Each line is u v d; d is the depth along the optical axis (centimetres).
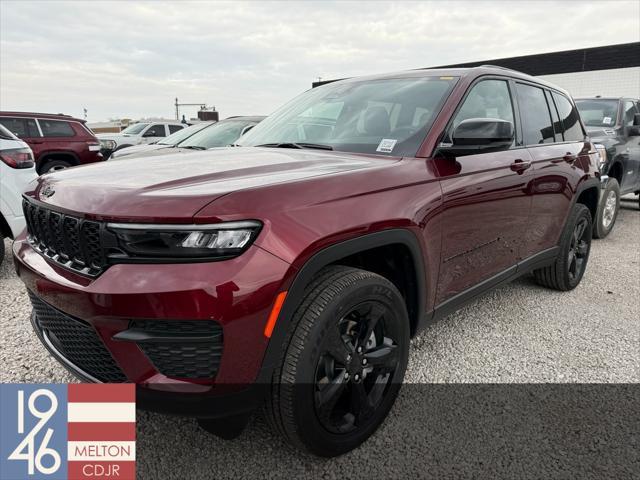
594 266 498
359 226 188
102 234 165
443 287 249
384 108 273
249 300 160
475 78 281
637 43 1872
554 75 2145
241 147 289
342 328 196
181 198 163
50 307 191
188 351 161
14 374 259
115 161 243
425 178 227
